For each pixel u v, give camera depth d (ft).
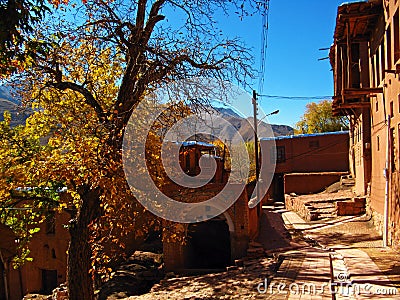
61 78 31.45
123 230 29.35
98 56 32.86
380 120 47.42
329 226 55.72
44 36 28.63
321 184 97.71
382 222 45.29
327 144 111.04
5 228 59.93
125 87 30.68
